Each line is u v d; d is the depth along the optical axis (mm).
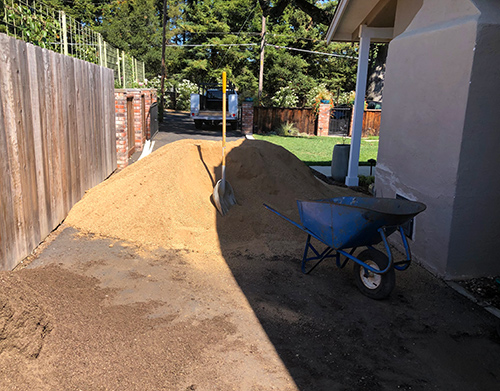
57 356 3295
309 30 42875
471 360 3762
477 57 4809
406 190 6219
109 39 42969
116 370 3248
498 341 4070
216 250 5973
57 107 6395
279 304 4578
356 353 3773
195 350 3617
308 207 5082
